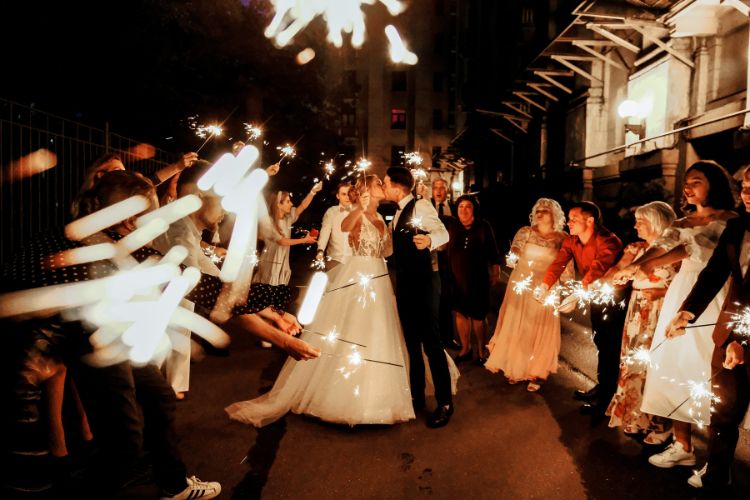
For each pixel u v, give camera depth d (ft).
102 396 7.80
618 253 14.87
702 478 9.99
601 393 14.64
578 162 52.54
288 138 59.36
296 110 57.47
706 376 11.06
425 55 164.76
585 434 13.33
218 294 8.46
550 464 11.70
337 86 67.36
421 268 14.33
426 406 15.25
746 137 30.63
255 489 10.48
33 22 29.94
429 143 165.89
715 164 11.48
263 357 20.12
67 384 10.98
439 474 11.20
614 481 10.94
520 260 17.58
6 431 7.89
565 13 59.88
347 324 14.14
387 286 14.96
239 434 13.10
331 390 13.76
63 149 21.20
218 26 41.68
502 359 17.66
